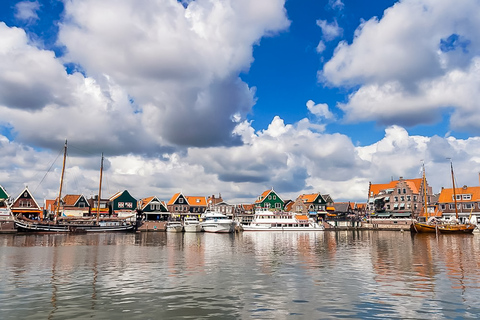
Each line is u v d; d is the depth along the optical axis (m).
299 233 91.62
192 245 49.66
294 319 14.27
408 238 67.38
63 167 88.62
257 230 99.25
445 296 17.94
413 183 116.62
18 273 24.45
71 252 38.47
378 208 119.94
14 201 91.25
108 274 24.14
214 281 21.78
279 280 22.17
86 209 110.56
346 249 43.62
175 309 15.66
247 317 14.56
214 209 126.81
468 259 32.75
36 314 14.88
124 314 14.91
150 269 26.44
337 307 15.99
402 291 19.06
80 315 14.76
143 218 115.06
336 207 138.00
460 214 103.81
